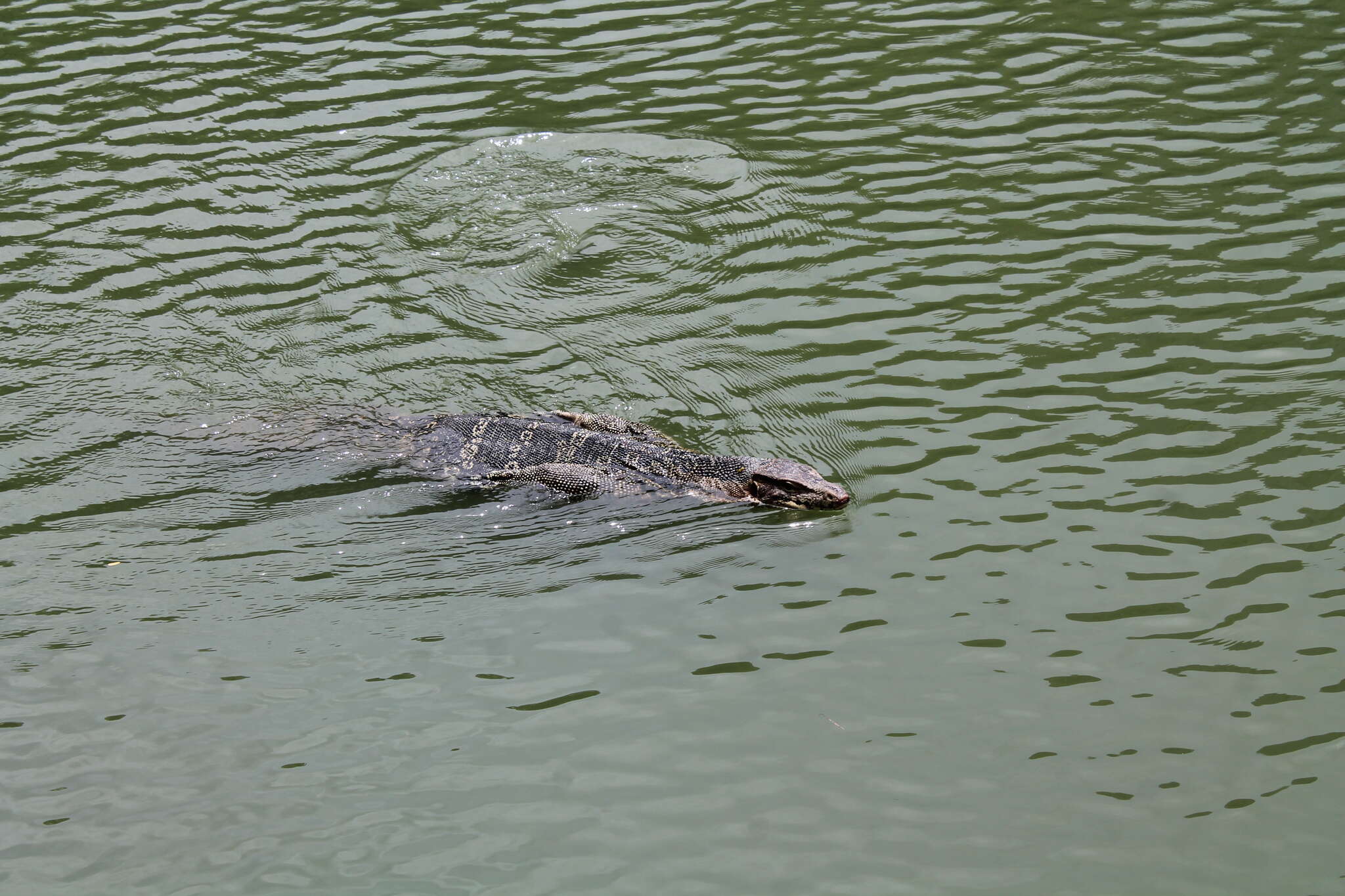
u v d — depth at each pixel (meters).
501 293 16.66
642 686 10.54
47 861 9.02
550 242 17.69
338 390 15.01
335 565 12.31
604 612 11.50
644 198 18.62
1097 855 8.88
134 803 9.52
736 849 8.98
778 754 9.80
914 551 12.06
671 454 13.57
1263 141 19.06
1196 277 16.16
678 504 13.18
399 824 9.27
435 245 17.62
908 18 23.48
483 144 19.88
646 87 21.56
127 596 11.86
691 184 18.89
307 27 23.70
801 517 12.76
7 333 15.77
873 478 13.16
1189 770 9.53
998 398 14.26
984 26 23.06
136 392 14.91
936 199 18.25
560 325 16.05
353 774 9.73
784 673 10.64
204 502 13.27
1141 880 8.66
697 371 15.12
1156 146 19.16
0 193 18.61
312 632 11.34
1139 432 13.52
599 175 19.16
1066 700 10.23
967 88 21.09
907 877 8.75
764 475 12.98
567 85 21.62
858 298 16.27
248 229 17.92
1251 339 14.91
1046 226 17.47
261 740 10.08
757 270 16.97
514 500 13.32
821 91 21.22
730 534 12.59
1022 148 19.36
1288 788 9.34
